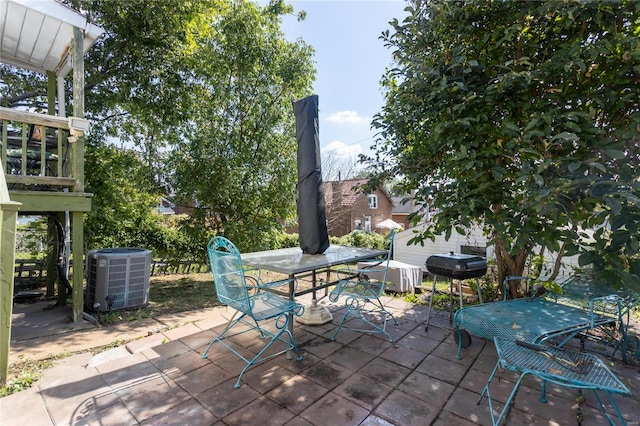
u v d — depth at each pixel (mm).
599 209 2062
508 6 2586
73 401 1870
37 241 5562
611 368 2303
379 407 1833
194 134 5750
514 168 2674
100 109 5711
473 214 2422
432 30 2941
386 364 2357
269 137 6270
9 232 2012
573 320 2248
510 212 2324
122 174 5781
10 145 4293
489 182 2408
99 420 1700
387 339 2816
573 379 1476
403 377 2172
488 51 2760
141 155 6012
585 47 2234
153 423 1683
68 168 3832
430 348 2637
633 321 3293
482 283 4098
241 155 5871
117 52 5301
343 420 1715
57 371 2236
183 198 5715
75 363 2371
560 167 2066
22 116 3025
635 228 1748
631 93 2160
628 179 1954
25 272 5148
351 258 2895
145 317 3543
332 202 16422
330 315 3336
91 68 5270
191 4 5414
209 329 3082
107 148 5832
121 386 2041
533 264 3861
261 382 2098
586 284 2764
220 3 5754
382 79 4375
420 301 4117
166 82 5559
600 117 2498
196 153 5457
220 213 6000
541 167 1904
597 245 1912
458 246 7754
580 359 1703
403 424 1687
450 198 2600
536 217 2215
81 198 3291
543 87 2604
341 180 17453
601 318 2301
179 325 3232
